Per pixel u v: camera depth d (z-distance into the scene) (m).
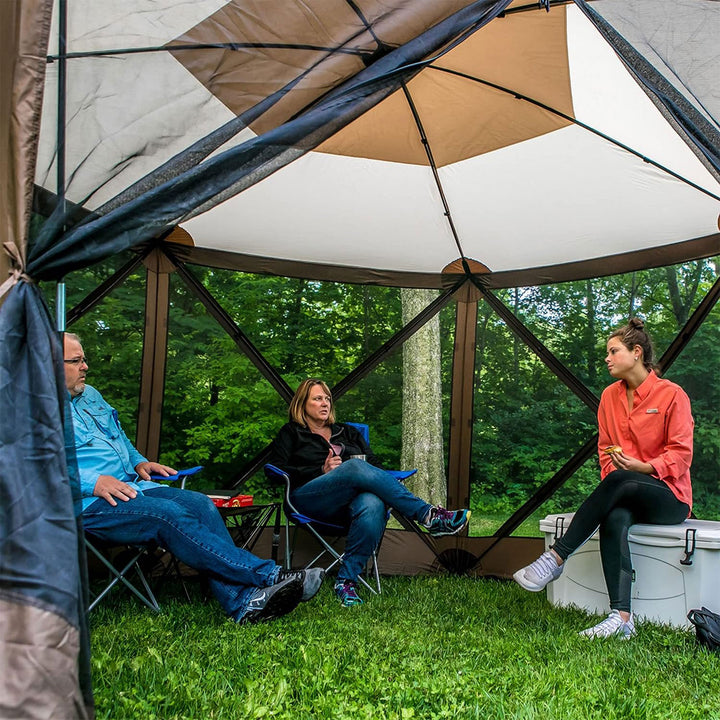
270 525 4.66
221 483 4.77
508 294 5.05
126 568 3.12
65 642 1.75
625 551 3.14
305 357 5.05
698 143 2.38
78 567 1.85
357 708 2.02
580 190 4.31
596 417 4.83
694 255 4.53
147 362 4.64
